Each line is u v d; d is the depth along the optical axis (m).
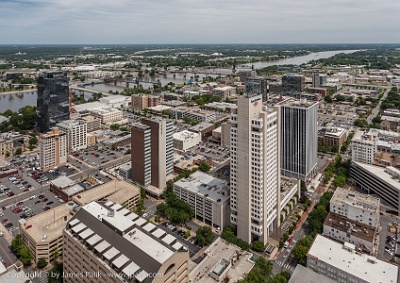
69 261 189.00
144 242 167.75
